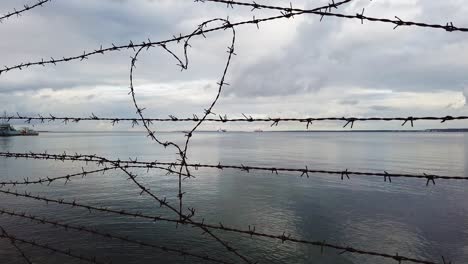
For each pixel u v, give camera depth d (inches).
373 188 1465.3
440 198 1252.5
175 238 817.5
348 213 1055.0
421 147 4667.8
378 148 4419.3
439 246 789.9
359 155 3223.4
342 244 803.4
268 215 1040.2
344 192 1380.4
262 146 4896.7
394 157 3006.9
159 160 2603.3
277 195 1325.0
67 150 3390.7
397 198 1259.8
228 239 813.2
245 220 989.2
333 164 2421.3
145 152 3405.5
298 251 750.5
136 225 909.2
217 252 743.1
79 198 1238.9
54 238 804.6
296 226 936.3
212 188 1470.2
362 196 1300.4
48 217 965.8
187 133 111.0
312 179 1728.6
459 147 4626.0
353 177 1780.3
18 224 892.0
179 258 705.6
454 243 805.2
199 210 1092.5
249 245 780.0
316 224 952.9
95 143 5452.8
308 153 3474.4
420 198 1254.9
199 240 808.3
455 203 1169.4
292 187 1501.0
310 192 1381.6
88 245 765.3
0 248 739.4
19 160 2517.2
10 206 1077.8
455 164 2364.7
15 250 729.0
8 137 6865.2
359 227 924.6
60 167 2122.3
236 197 1284.4
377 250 769.6
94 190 1386.6
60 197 1248.2
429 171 1995.6
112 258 703.7
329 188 1472.7
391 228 912.9
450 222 956.6
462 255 741.3
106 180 1633.9
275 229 908.0
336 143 6166.3
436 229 901.2
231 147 4586.6
